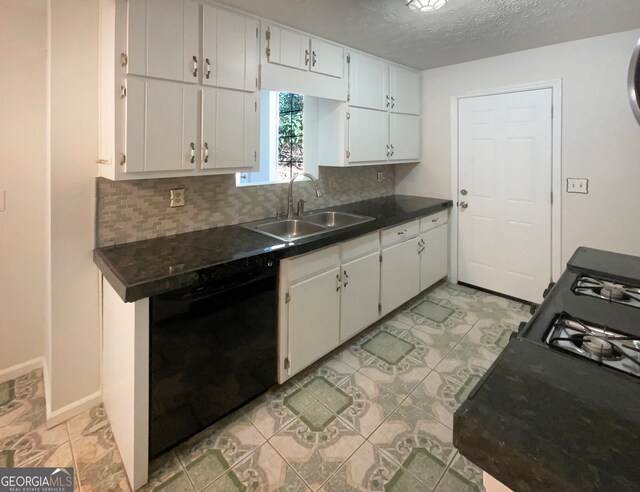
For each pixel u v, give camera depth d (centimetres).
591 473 50
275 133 287
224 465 156
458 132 338
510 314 297
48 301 185
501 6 203
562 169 283
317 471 153
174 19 170
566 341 92
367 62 288
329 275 221
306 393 202
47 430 176
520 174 306
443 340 258
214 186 229
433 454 161
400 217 272
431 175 362
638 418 61
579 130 272
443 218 344
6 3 184
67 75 168
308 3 193
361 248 244
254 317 182
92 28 171
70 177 175
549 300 120
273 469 154
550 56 276
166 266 154
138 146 164
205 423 167
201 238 206
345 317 237
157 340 144
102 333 190
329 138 288
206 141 187
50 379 183
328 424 179
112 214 188
